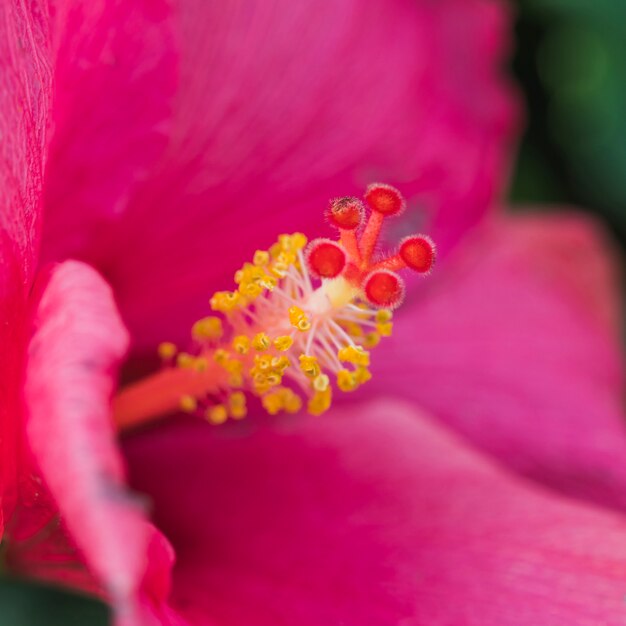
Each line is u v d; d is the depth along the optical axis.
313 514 0.18
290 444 0.19
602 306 0.21
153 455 0.18
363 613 0.17
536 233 0.21
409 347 0.20
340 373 0.17
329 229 0.17
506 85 0.20
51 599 0.20
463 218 0.20
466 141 0.19
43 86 0.16
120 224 0.17
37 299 0.15
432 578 0.17
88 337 0.14
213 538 0.18
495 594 0.17
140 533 0.14
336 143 0.19
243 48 0.18
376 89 0.19
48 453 0.14
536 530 0.18
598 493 0.20
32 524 0.16
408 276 0.20
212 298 0.17
